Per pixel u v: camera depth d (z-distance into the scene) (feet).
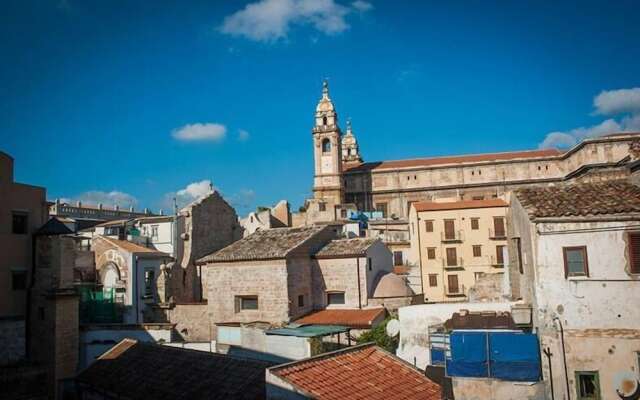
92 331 111.96
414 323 82.23
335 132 330.34
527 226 63.16
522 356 59.57
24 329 105.09
